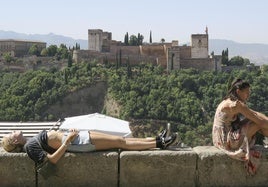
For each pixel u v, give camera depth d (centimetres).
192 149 753
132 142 740
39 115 12712
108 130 1478
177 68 17588
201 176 726
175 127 12062
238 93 743
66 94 13462
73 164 716
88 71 14775
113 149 736
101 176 720
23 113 12406
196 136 11619
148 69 16300
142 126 12219
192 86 14100
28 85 13212
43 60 17950
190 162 723
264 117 736
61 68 16800
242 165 723
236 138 722
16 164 720
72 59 17712
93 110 13638
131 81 14112
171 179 724
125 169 720
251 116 730
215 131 744
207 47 18912
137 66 17150
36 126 1320
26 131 1266
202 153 725
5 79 14462
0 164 720
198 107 12706
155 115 12381
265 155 727
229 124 739
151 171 722
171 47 17688
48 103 13112
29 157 720
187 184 725
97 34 19950
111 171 720
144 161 720
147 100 12825
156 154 721
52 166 703
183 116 12312
